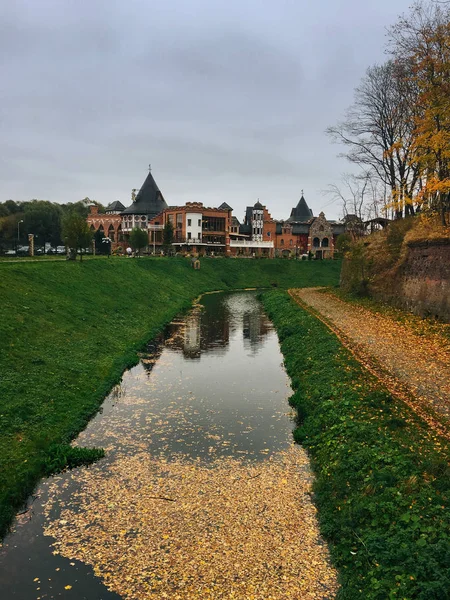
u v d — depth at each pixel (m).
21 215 118.88
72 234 51.56
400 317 35.25
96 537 11.52
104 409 20.00
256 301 63.06
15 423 16.36
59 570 10.39
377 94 51.31
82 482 14.08
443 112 31.86
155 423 18.55
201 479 14.27
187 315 48.56
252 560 10.70
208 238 107.75
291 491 13.64
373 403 17.09
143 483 14.04
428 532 10.11
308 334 31.59
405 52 39.44
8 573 10.30
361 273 50.25
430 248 34.72
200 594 9.69
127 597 9.62
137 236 81.31
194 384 23.70
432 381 19.44
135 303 45.19
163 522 12.11
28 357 21.98
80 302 36.03
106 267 52.84
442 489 11.53
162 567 10.47
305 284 88.75
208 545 11.21
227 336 36.81
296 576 10.20
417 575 9.12
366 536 10.68
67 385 20.73
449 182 32.09
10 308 27.02
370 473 12.88
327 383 20.69
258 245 113.31
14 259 56.66
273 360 29.02
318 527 11.91
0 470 13.73
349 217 68.69
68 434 16.97
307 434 17.16
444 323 30.55
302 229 124.19
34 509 12.70
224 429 18.03
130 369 26.28
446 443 13.91
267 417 19.33
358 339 27.92
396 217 54.84
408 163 40.66
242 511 12.62
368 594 9.14
